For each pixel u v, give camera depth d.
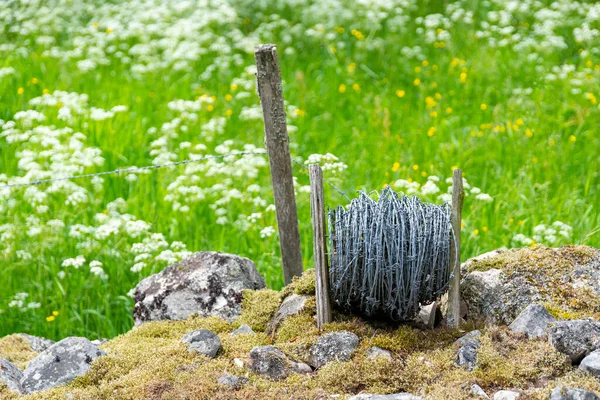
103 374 5.55
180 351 5.64
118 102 11.62
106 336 7.87
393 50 13.76
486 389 5.04
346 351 5.46
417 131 11.21
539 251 6.30
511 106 11.52
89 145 10.26
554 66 12.70
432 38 13.23
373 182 10.09
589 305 5.78
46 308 7.94
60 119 10.71
